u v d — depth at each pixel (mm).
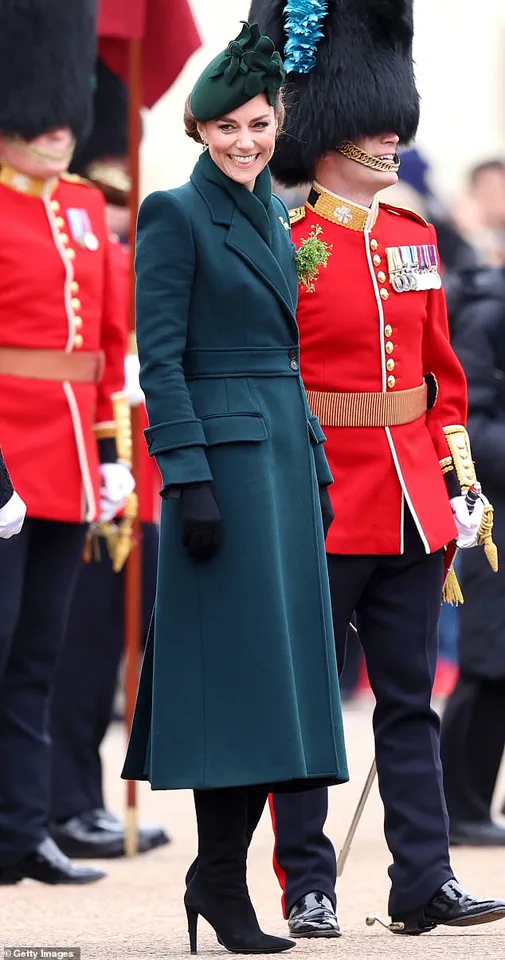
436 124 63375
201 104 17859
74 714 26984
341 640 19797
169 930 20156
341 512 19578
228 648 17531
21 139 24094
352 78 19812
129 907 22062
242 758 17391
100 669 27172
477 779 27578
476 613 27516
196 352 17875
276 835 19812
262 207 18109
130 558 27016
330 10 19984
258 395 17859
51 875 24016
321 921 19297
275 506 17734
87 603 27203
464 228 39062
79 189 25031
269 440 17797
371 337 19688
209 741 17469
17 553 23516
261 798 18453
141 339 17766
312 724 17797
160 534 17906
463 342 27688
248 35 17797
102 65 28828
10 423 23766
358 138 19781
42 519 24000
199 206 17938
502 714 27516
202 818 18000
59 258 24172
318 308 19609
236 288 17812
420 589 19734
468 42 63781
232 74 17734
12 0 24188
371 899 22422
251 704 17453
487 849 27234
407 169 40625
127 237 29656
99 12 26328
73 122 24453
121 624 27547
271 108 17953
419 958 17703
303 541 17922
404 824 19422
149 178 53312
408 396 19922
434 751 19625
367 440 19688
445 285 28000
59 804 26797
